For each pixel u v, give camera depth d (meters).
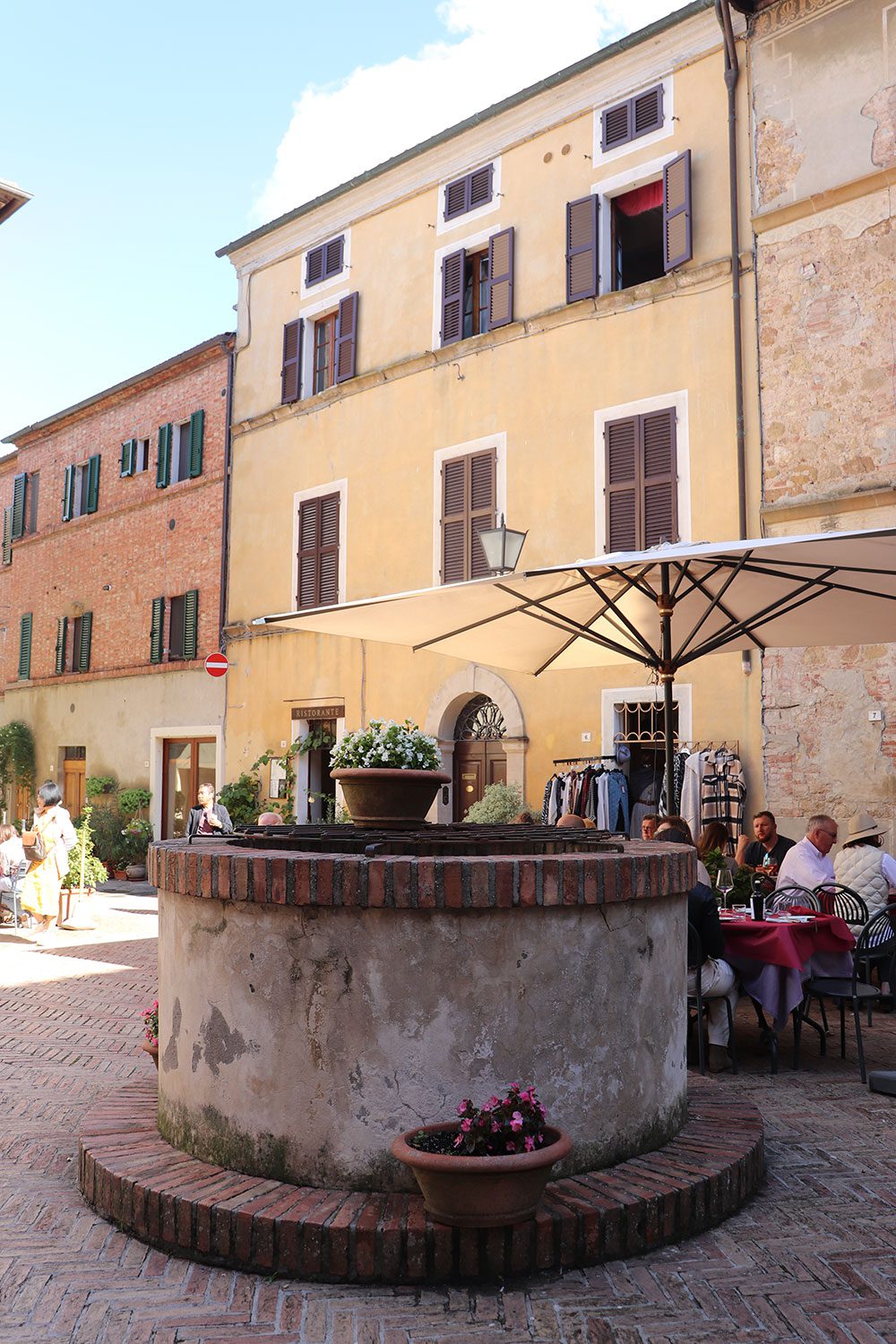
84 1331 3.38
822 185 12.30
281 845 5.50
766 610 7.77
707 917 6.39
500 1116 3.74
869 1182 4.67
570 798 13.10
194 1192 4.02
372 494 17.30
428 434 16.50
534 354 15.16
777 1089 6.27
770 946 6.59
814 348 12.23
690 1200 4.07
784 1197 4.49
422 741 5.87
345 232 18.27
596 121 14.79
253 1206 3.88
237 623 19.56
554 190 15.26
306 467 18.52
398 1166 4.02
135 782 21.77
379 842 4.68
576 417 14.59
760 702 12.41
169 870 4.61
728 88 13.23
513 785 14.68
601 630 9.29
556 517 14.69
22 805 25.59
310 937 4.14
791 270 12.46
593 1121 4.24
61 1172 4.89
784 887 7.66
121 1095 5.46
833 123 12.27
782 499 12.34
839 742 11.70
